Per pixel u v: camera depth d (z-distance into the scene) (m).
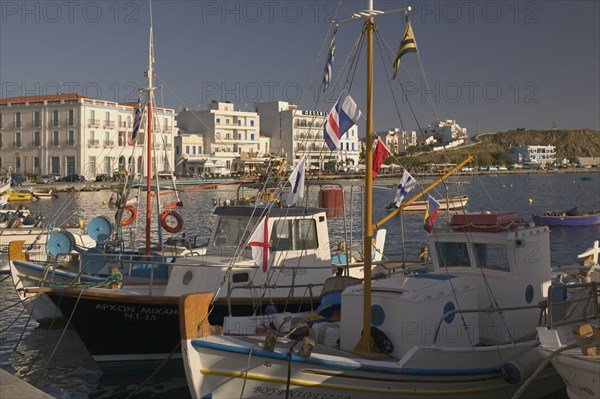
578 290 12.01
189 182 79.88
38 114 92.19
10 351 15.67
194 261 14.80
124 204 21.22
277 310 14.38
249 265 14.36
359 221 43.59
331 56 10.73
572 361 8.61
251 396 9.58
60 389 13.16
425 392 9.81
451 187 96.31
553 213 46.00
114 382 13.54
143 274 17.09
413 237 39.31
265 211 13.84
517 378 10.21
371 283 10.55
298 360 9.36
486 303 11.38
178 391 13.02
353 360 9.54
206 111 118.06
